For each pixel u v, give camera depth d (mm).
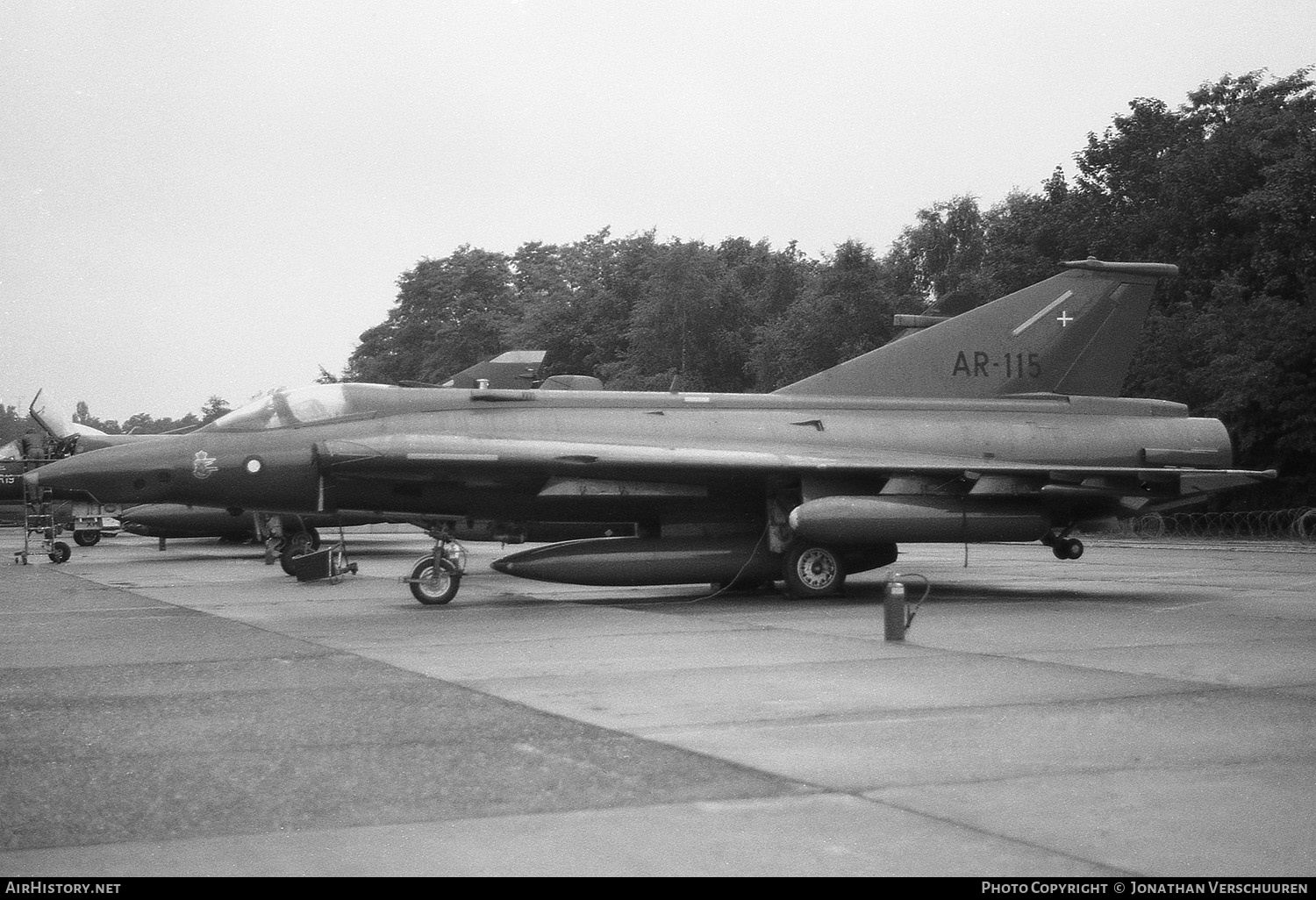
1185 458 18328
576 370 70938
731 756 6973
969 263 64188
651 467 15945
